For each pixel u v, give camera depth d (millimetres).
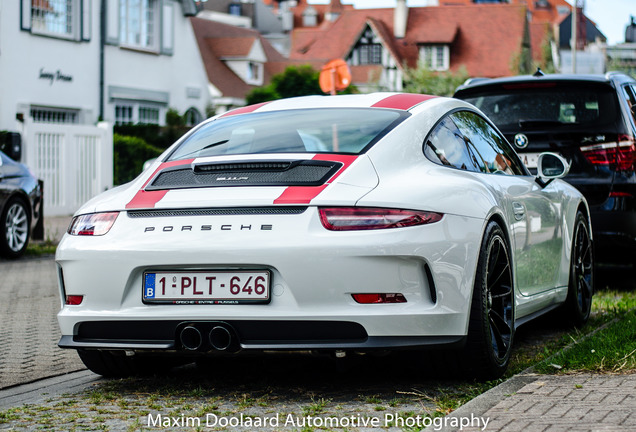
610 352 5156
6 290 9820
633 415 3871
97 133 21672
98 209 4875
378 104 5371
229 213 4547
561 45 116438
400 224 4426
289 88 33125
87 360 5301
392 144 4875
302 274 4383
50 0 26891
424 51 64562
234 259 4438
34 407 4684
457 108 5652
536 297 5938
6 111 25219
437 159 5020
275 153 4859
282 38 91312
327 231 4406
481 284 4750
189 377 5414
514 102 8930
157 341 4645
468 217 4719
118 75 29703
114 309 4684
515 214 5480
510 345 5145
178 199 4672
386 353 4457
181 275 4566
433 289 4492
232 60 43344
